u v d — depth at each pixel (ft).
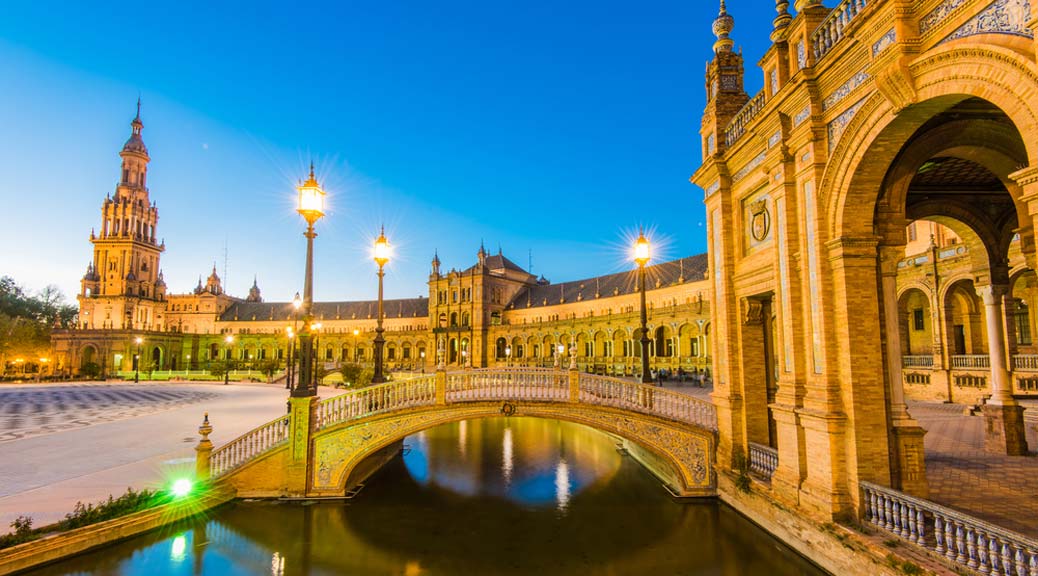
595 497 50.31
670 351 216.33
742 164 44.96
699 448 48.70
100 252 356.18
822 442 32.45
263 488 48.52
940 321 88.74
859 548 28.04
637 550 37.37
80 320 347.15
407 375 152.46
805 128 34.42
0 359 291.17
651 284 252.42
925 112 26.66
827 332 32.55
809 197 34.60
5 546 31.89
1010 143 32.01
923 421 63.41
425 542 39.24
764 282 41.45
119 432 76.07
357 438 49.21
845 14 31.24
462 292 336.29
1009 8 20.65
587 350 256.32
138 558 35.76
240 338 394.11
